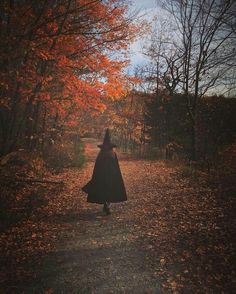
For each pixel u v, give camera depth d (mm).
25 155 13055
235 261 4625
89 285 4289
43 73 10953
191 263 4762
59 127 18328
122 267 4797
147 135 30016
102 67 11477
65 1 9203
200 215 7031
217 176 11234
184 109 22219
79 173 15320
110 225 6922
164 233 6164
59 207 8586
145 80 22812
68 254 5383
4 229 6594
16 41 8414
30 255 5371
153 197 9398
